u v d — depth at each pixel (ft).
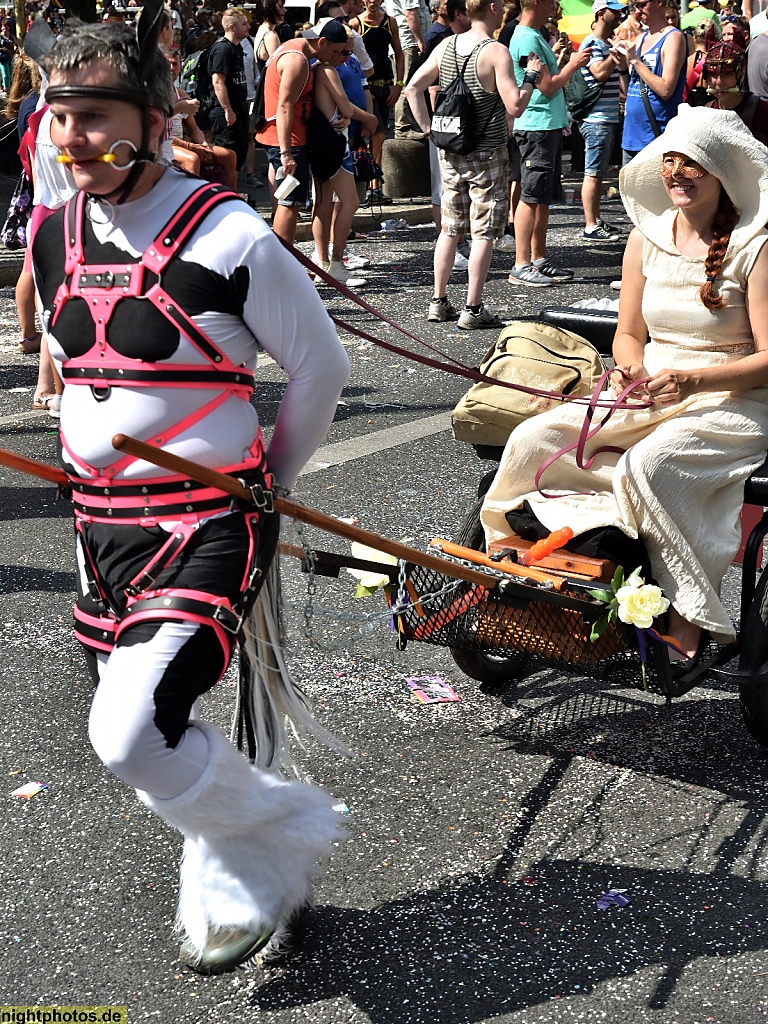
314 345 7.91
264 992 8.61
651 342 12.11
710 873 9.89
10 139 23.43
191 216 7.42
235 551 7.75
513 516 11.76
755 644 11.02
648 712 12.47
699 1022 8.28
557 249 36.70
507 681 13.08
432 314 28.60
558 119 30.89
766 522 11.66
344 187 31.55
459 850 10.21
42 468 8.20
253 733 8.93
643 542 11.13
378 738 11.94
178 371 7.49
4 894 9.73
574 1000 8.50
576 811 10.76
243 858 8.48
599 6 35.88
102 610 8.12
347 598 15.12
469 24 27.22
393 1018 8.36
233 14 38.58
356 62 35.09
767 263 11.14
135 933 9.27
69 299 7.59
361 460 19.89
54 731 12.15
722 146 10.93
